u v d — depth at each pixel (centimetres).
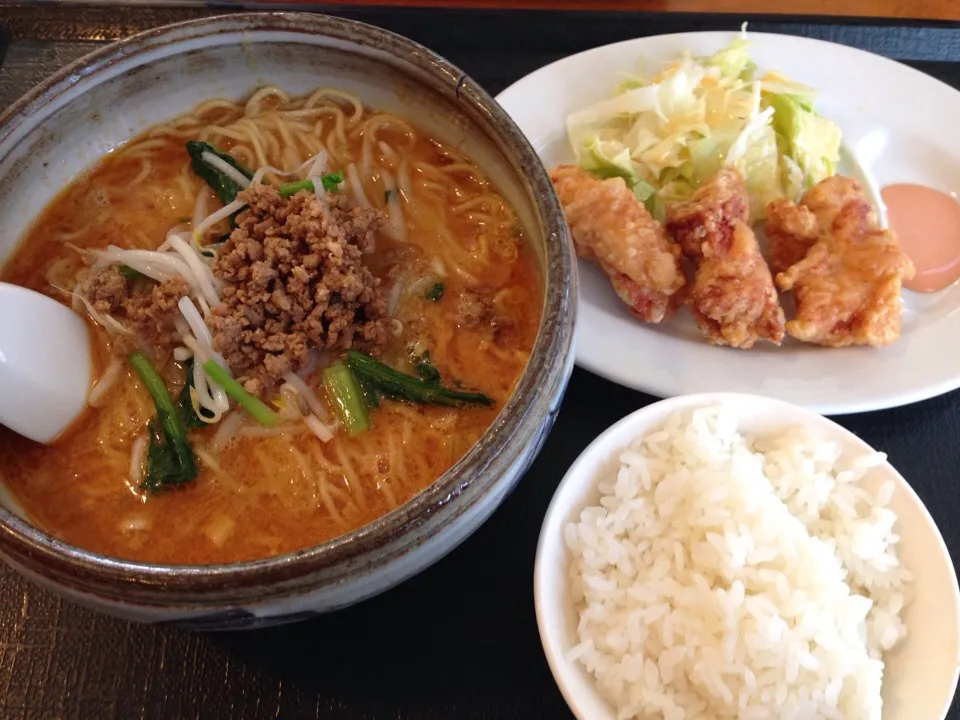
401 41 28
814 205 36
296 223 27
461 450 26
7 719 26
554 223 24
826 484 28
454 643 27
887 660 27
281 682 26
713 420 29
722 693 25
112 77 28
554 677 25
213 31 28
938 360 33
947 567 26
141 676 26
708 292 33
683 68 39
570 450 31
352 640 27
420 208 30
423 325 28
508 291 28
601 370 32
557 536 27
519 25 40
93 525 25
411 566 22
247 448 26
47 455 26
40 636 27
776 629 26
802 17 41
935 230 37
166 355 27
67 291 28
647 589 27
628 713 25
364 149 31
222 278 27
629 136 40
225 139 31
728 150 38
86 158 29
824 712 26
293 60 30
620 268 34
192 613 20
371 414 27
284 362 26
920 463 31
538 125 38
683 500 28
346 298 27
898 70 39
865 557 27
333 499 26
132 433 26
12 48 37
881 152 39
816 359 33
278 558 20
